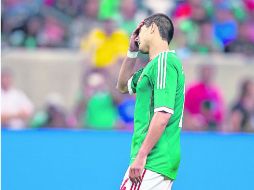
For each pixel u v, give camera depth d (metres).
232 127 34.38
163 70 13.19
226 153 21.47
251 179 21.33
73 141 21.48
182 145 21.55
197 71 36.69
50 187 21.05
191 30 39.09
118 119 34.12
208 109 33.91
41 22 39.22
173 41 38.53
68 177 21.16
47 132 21.58
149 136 12.98
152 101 13.44
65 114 35.41
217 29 39.34
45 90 37.09
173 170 13.53
